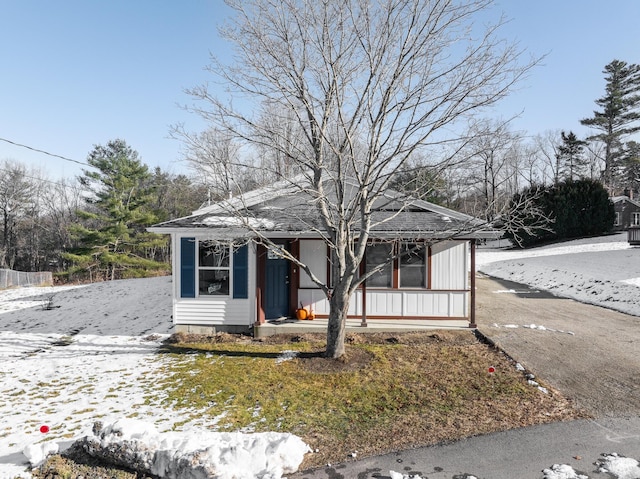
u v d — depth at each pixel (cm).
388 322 1029
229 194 796
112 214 2931
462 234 830
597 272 1705
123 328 1139
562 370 716
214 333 1016
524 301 1421
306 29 730
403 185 834
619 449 456
